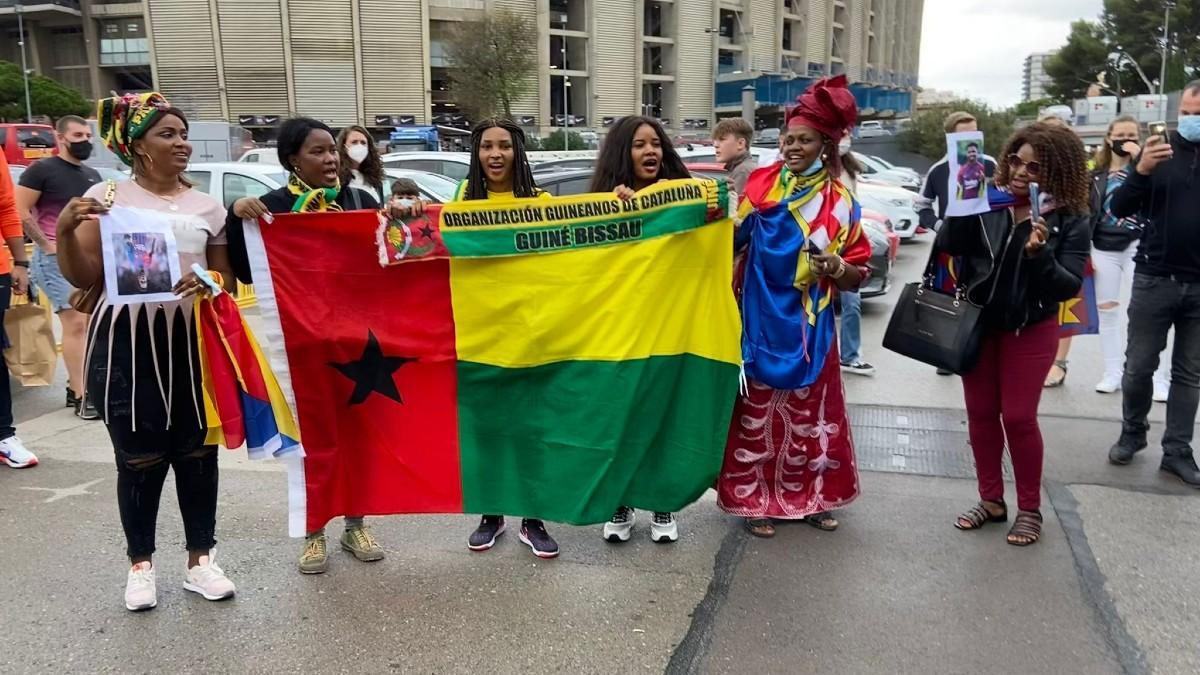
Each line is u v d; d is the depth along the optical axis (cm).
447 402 369
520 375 364
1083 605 321
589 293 359
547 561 364
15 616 320
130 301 291
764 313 366
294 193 362
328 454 355
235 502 431
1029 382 366
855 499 413
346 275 357
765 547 374
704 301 363
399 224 352
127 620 317
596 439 361
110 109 303
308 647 298
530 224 357
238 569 358
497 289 361
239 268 350
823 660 288
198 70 4362
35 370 596
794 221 362
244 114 4391
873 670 282
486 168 360
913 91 7719
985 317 366
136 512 318
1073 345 774
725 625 311
